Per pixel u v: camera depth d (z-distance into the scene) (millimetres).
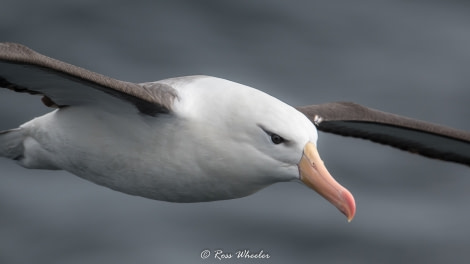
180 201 9438
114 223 15773
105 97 8758
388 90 20625
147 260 15070
